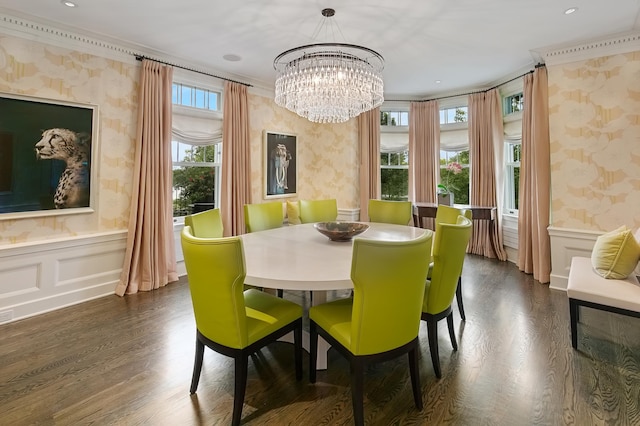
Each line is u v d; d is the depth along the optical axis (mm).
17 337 2588
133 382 2029
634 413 1735
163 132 3801
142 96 3598
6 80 2830
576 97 3553
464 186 5621
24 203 2953
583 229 3570
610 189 3412
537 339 2547
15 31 2867
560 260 3705
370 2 2719
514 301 3338
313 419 1730
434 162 5539
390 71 4434
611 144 3389
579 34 3301
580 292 2357
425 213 5074
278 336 1916
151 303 3295
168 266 3914
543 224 3898
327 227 2906
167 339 2574
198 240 1655
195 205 4461
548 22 3053
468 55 3871
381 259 1542
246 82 4711
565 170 3656
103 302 3307
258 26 3143
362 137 5559
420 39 3426
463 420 1710
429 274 2701
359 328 1603
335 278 1732
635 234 3016
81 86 3258
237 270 1609
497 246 4922
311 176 5828
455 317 2980
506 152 5066
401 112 5930
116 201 3551
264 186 5004
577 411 1757
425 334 2686
